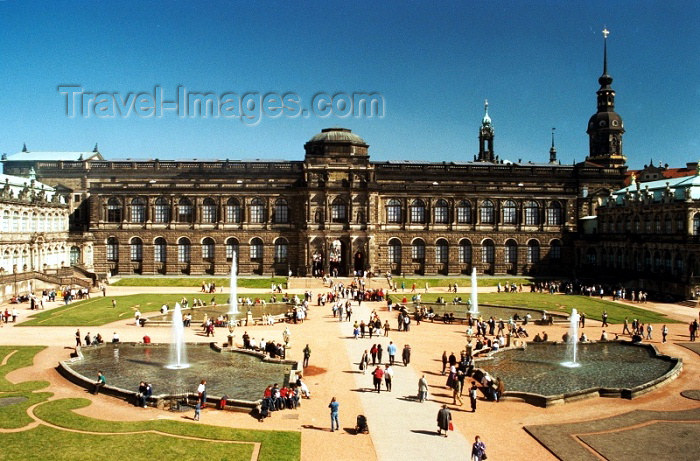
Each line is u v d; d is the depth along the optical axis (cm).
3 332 7006
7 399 4403
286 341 6169
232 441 3634
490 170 15412
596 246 13625
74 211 14612
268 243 13512
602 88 16075
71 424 3856
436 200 13875
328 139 14075
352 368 5494
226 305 9444
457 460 3431
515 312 9044
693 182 11100
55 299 9762
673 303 9962
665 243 11138
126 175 14762
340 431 3869
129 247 13412
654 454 3544
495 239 13912
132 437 3653
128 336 6881
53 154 15375
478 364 5738
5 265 10106
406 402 4509
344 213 13462
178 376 5150
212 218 13575
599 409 4416
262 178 14950
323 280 12231
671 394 4812
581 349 6481
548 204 14075
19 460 3278
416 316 7969
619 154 15900
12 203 10481
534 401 4522
